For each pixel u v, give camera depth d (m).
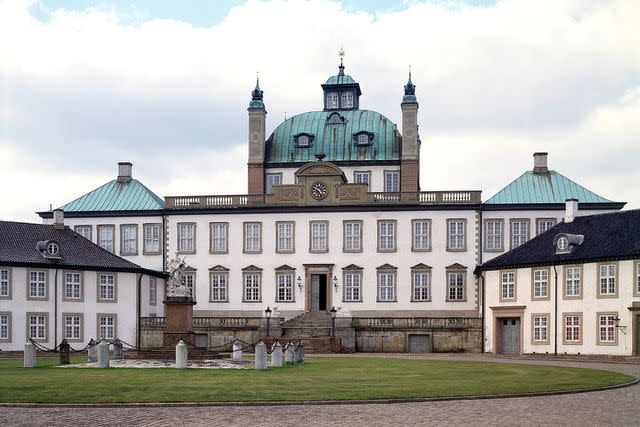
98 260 83.94
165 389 32.97
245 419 25.56
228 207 92.50
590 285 69.88
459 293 88.56
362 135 102.00
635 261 66.25
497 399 30.95
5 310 76.75
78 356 68.81
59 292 80.38
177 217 93.75
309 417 26.00
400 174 99.88
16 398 29.86
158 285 91.31
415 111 99.50
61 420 25.44
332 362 55.50
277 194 92.50
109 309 83.44
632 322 66.00
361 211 90.62
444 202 90.00
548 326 73.38
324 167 91.88
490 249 89.19
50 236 83.62
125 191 97.75
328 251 90.69
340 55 113.81
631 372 46.94
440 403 29.59
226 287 92.19
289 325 84.31
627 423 25.03
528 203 89.31
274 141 103.88
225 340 80.94
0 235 79.94
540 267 74.62
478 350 79.31
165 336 58.59
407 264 89.44
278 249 91.69
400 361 57.91
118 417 26.03
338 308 89.50
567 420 25.56
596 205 88.44
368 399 29.77
